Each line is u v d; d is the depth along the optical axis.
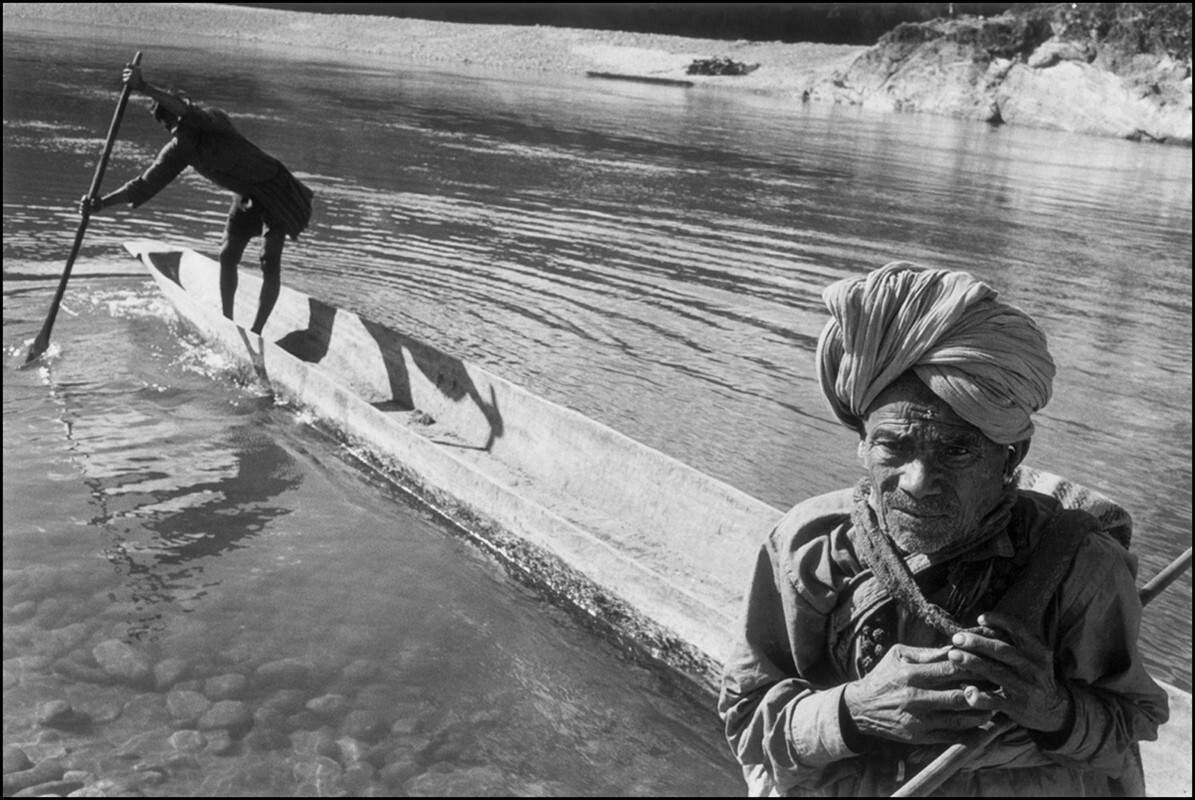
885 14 48.03
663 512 5.40
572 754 3.83
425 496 5.81
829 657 1.93
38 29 39.09
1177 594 5.09
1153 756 3.35
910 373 1.77
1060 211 16.31
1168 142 28.83
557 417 6.03
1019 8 36.78
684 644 4.50
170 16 47.88
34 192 12.32
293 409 6.84
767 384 7.65
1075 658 1.78
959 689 1.70
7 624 4.27
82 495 5.44
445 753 3.75
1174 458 6.80
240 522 5.34
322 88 26.89
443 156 17.47
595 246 11.70
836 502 1.94
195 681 4.01
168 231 11.17
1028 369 1.72
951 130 28.39
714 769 3.82
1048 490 2.02
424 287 9.67
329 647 4.31
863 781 1.89
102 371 7.18
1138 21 30.77
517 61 42.41
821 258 11.81
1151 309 10.65
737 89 38.06
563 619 4.83
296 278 9.70
